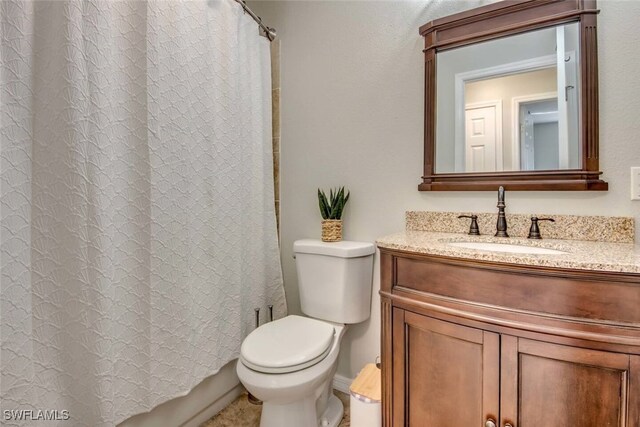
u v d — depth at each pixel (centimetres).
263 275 182
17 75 90
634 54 115
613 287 80
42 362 95
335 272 157
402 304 112
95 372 104
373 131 169
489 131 140
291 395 120
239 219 163
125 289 114
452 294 101
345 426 153
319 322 152
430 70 151
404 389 111
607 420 80
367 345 171
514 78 136
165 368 127
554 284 85
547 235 128
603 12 120
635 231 116
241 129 167
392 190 165
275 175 203
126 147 114
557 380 85
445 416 102
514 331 90
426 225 154
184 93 133
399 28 162
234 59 160
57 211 97
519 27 133
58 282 97
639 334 77
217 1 151
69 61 97
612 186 119
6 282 88
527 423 89
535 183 129
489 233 140
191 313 138
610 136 119
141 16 117
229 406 167
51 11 96
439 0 152
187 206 135
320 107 186
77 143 99
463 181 145
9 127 89
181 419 142
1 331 88
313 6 187
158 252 124
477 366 96
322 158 186
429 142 152
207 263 146
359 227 174
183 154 133
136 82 116
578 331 82
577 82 124
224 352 156
